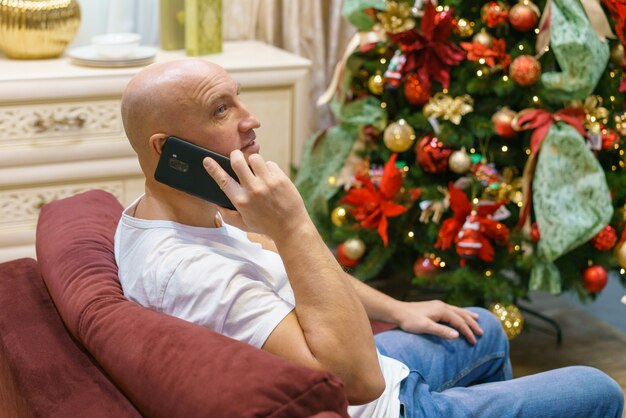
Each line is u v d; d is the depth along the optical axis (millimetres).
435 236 2576
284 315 1253
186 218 1389
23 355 1294
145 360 1154
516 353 2807
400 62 2492
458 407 1490
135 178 2938
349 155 2775
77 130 2811
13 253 2855
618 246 2537
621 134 2523
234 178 1310
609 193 2426
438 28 2430
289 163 3143
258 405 1014
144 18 3311
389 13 2582
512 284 2607
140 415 1126
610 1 2396
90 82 2768
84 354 1304
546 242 2439
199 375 1084
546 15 2346
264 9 3467
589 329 2982
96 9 3248
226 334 1271
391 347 1654
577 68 2328
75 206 1760
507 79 2418
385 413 1418
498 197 2496
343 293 1253
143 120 1329
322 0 3482
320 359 1225
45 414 1152
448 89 2523
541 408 1530
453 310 1747
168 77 1321
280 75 3021
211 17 3076
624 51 2465
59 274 1468
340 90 2699
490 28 2504
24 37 2889
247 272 1315
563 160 2414
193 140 1329
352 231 2717
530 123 2400
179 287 1288
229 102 1344
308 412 1030
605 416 1593
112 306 1302
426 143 2537
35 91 2709
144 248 1352
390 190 2543
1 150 2742
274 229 1265
